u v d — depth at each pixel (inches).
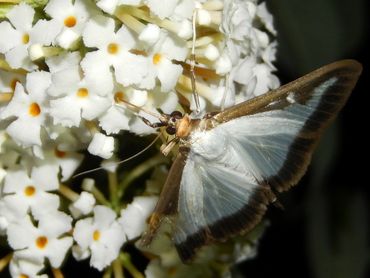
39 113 3.6
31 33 3.5
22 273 3.9
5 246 4.1
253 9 4.1
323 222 5.5
